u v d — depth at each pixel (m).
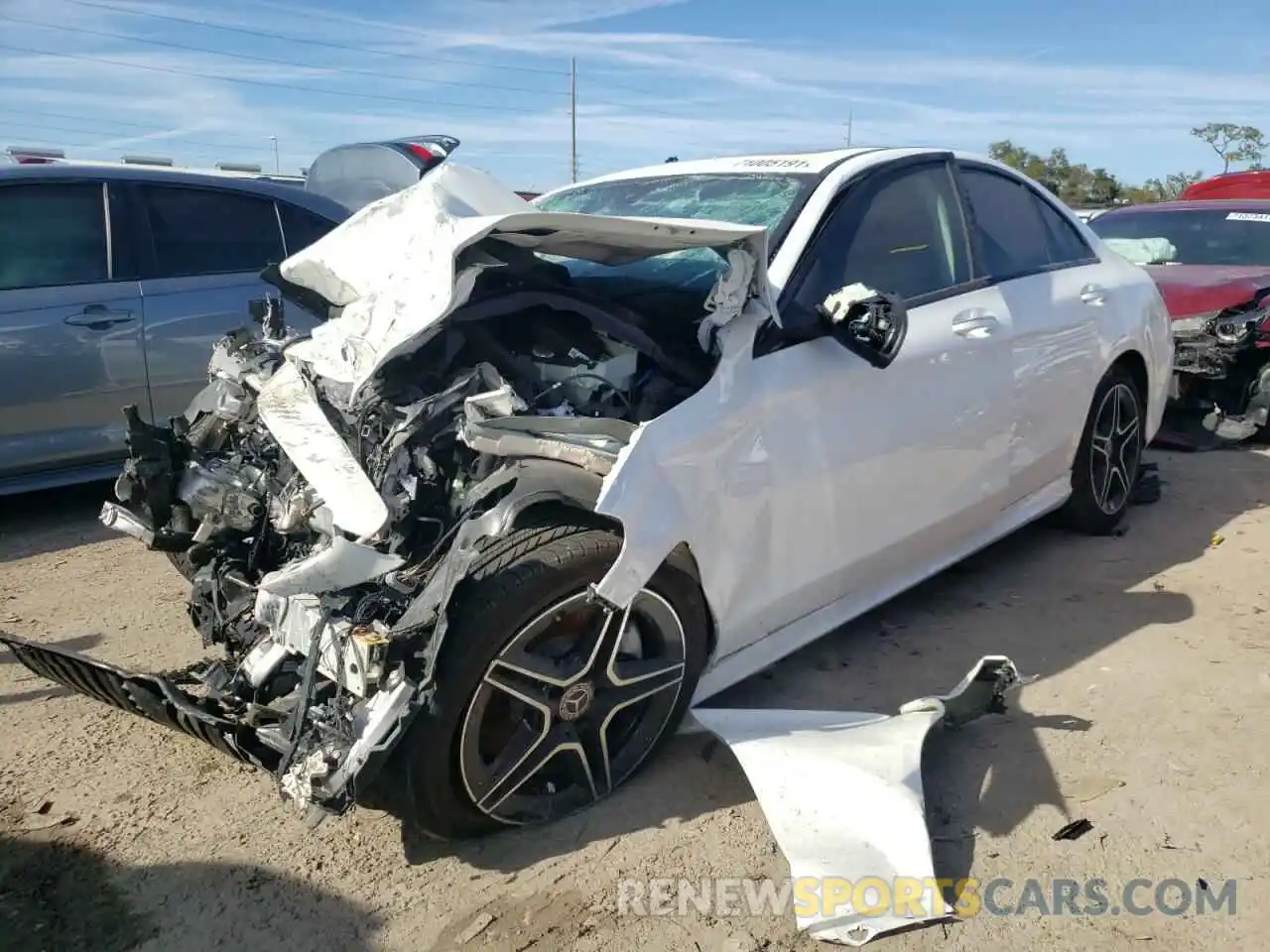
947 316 3.58
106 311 5.12
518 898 2.42
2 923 2.34
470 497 2.55
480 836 2.61
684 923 2.34
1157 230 7.86
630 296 3.29
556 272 3.07
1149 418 4.94
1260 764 2.92
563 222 2.52
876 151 3.74
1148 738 3.06
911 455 3.40
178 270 5.42
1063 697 3.32
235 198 5.74
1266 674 3.42
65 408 5.05
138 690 2.59
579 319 3.02
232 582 3.04
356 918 2.36
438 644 2.25
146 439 3.29
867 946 2.26
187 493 3.23
